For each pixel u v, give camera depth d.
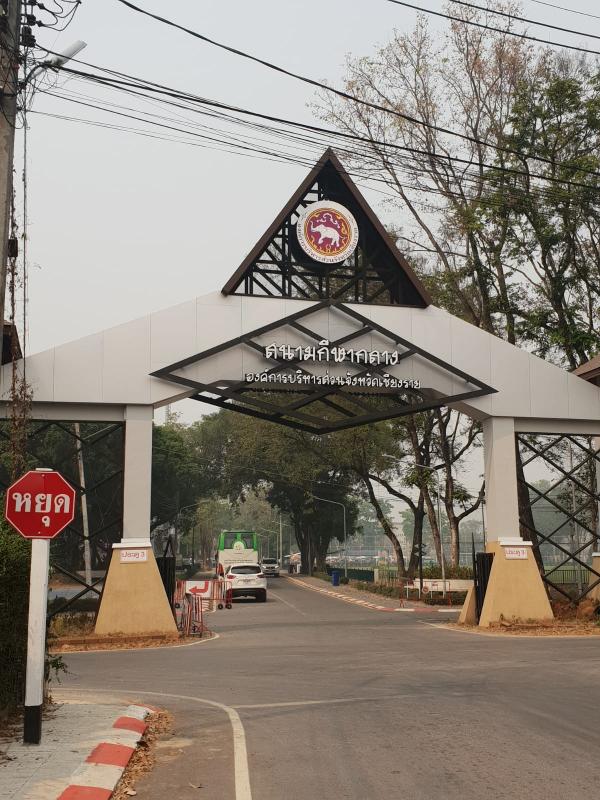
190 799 6.48
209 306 23.52
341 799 6.32
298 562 104.81
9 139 11.62
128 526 22.16
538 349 36.56
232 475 83.50
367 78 37.72
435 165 36.81
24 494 8.48
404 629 24.38
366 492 74.19
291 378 23.86
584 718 9.32
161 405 23.45
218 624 28.97
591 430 26.03
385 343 24.81
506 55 36.12
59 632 21.50
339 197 25.58
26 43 13.60
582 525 26.22
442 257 38.88
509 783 6.62
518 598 23.77
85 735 8.56
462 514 44.53
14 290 18.42
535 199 33.72
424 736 8.55
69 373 22.23
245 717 10.12
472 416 25.75
